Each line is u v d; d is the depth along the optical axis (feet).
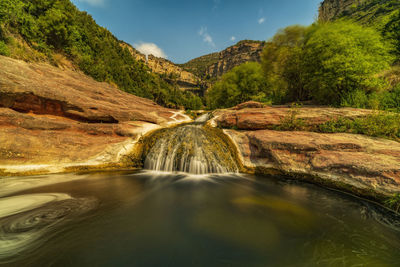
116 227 11.68
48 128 24.79
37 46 55.47
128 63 248.11
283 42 59.31
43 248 9.27
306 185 20.10
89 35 120.06
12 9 48.39
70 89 34.76
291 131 27.94
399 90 30.68
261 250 9.66
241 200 16.52
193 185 20.57
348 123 24.86
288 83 63.62
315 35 42.45
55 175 21.57
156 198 16.76
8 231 10.38
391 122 21.67
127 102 52.19
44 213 12.84
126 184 20.34
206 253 9.45
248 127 33.27
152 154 28.63
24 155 21.25
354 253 9.33
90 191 17.71
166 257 9.09
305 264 8.60
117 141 29.43
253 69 102.17
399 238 10.68
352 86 36.19
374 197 14.96
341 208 14.60
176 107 299.17
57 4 73.77
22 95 24.21
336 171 18.29
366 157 17.21
